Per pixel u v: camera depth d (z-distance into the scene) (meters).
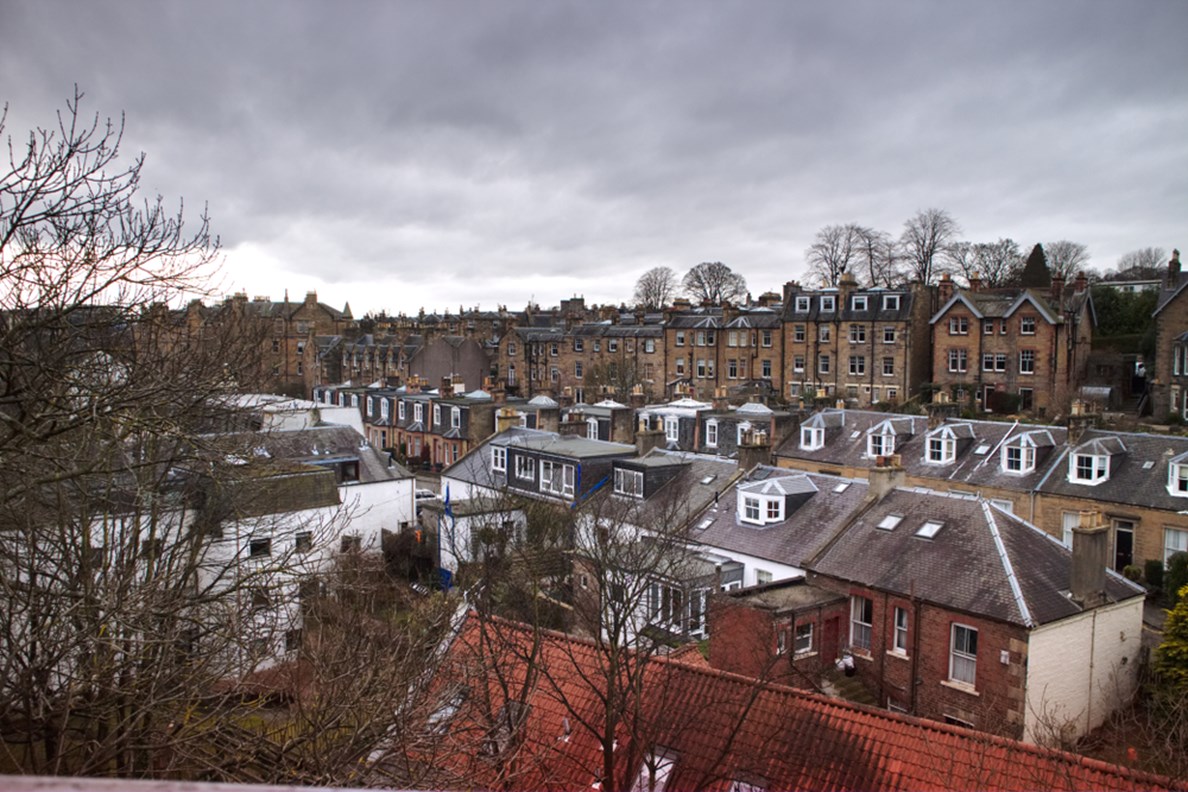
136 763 15.65
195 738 13.77
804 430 47.97
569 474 39.41
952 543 25.94
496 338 102.75
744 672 23.77
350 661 15.03
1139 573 35.06
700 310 86.19
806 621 24.95
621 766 17.20
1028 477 39.62
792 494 31.28
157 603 15.31
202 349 23.52
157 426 14.98
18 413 15.24
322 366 104.12
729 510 33.41
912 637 24.58
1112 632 24.73
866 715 16.64
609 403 59.09
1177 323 60.41
